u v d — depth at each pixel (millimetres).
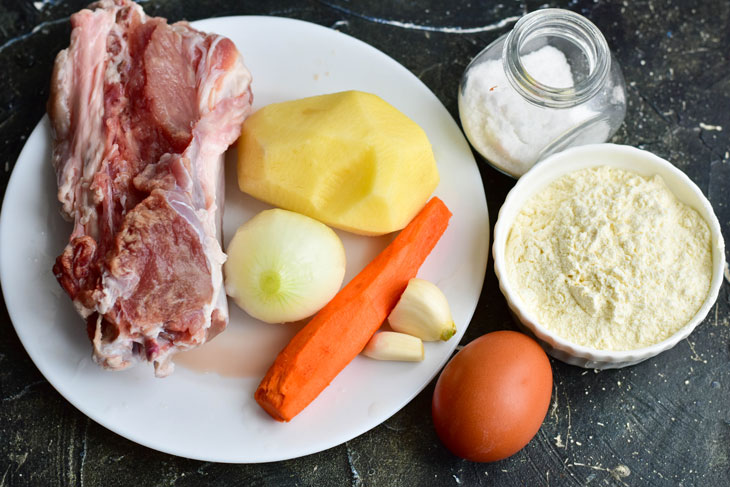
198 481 456
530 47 477
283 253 446
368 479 459
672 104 516
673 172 459
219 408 448
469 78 479
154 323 420
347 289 462
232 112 461
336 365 446
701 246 454
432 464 461
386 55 498
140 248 420
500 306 481
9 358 467
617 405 472
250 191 471
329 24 521
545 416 469
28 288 455
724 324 483
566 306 449
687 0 528
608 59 453
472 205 479
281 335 463
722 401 474
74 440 458
